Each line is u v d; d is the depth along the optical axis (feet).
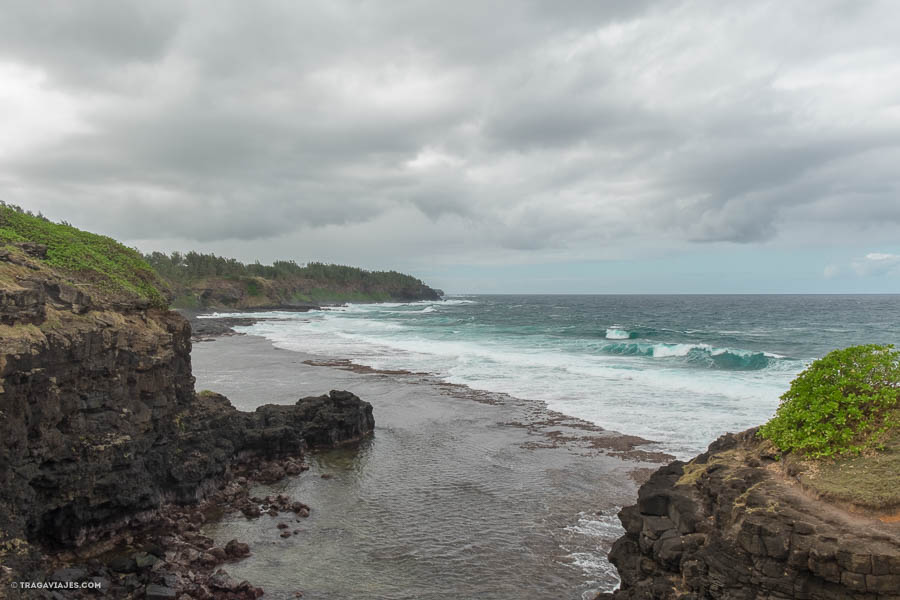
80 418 47.60
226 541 51.31
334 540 51.80
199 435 60.85
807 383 35.27
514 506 59.31
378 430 88.22
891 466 29.12
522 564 47.70
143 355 54.19
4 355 39.19
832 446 32.04
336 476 68.33
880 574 24.49
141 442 53.06
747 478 32.76
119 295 55.36
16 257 48.57
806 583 26.43
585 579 45.47
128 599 40.91
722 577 29.04
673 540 32.78
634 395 107.65
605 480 66.18
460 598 42.88
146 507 52.54
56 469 45.01
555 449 77.87
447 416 96.17
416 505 59.72
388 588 44.09
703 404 99.19
